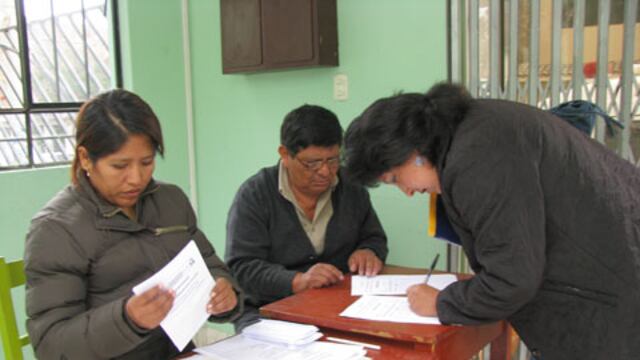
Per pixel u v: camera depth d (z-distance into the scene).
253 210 1.85
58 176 2.54
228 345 1.25
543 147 1.11
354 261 1.80
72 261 1.17
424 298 1.35
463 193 1.08
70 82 2.67
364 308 1.40
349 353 1.19
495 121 1.09
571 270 1.14
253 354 1.19
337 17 2.46
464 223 1.17
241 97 2.84
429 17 2.23
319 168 1.73
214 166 3.01
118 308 1.08
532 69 2.05
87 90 2.74
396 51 2.33
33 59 2.51
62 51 2.62
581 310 1.16
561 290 1.17
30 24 2.49
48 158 2.59
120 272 1.25
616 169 1.19
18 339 1.28
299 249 1.87
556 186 1.11
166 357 1.34
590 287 1.14
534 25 2.03
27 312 1.15
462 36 2.17
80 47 2.69
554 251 1.14
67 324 1.11
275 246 1.87
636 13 1.87
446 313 1.23
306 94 2.61
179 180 3.02
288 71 2.65
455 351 1.29
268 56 2.54
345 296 1.51
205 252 1.47
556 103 2.03
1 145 2.42
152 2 2.84
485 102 1.16
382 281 1.65
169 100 2.95
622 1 1.89
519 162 1.06
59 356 1.11
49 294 1.14
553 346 1.22
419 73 2.28
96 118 1.15
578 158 1.12
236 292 1.44
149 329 1.08
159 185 1.43
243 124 2.86
